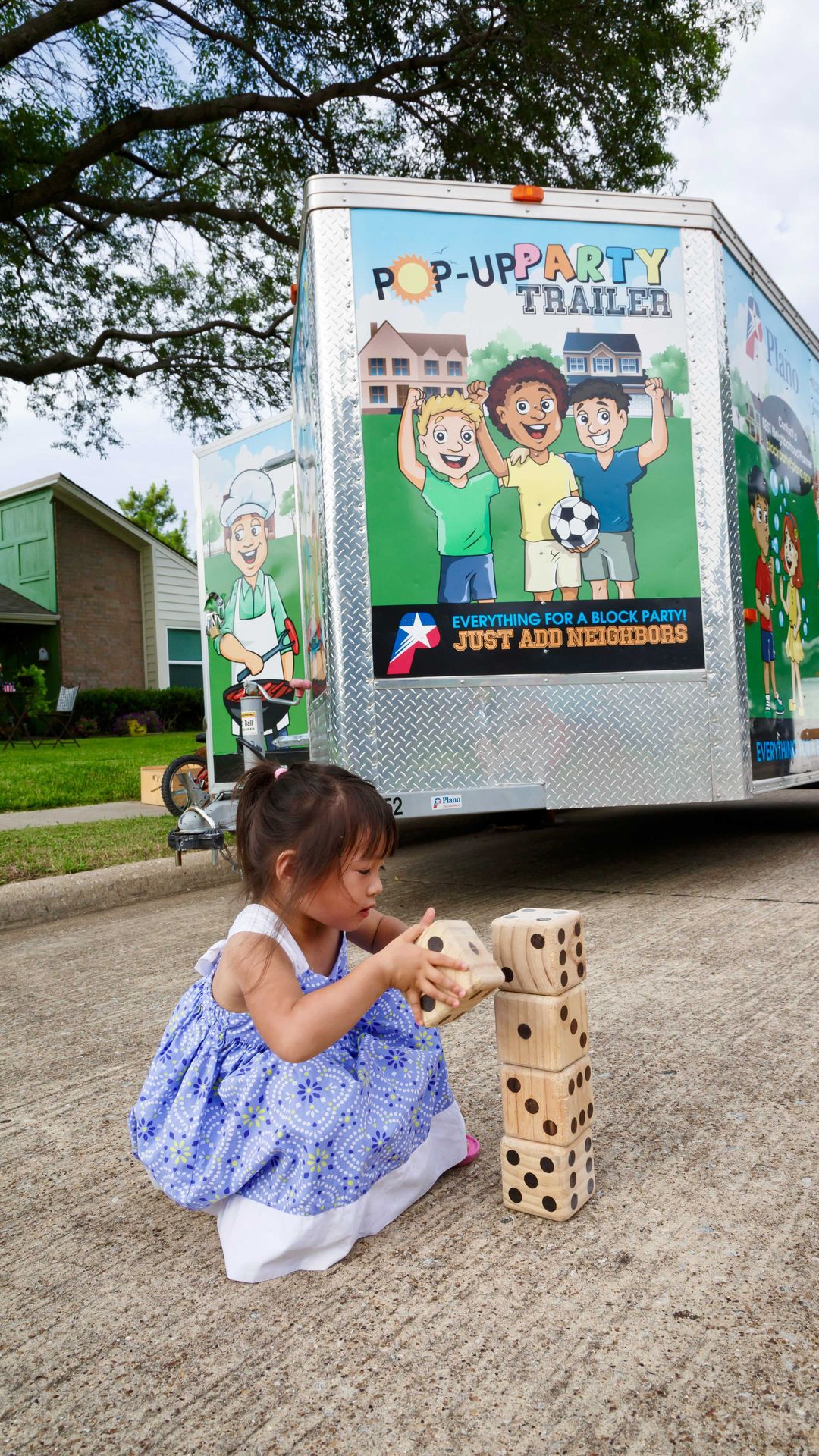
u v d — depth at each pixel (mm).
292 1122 1545
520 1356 1314
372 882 1592
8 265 12711
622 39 10719
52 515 22453
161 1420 1238
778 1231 1599
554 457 4070
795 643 5211
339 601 3861
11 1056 2779
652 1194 1748
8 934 4699
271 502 7227
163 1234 1759
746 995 2873
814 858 5281
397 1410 1221
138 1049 2789
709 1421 1168
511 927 1643
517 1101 1693
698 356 4266
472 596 3975
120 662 23953
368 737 3867
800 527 5418
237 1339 1404
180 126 10672
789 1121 2018
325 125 12141
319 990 1520
